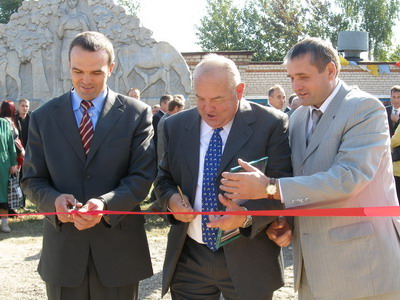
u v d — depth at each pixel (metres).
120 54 13.55
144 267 3.17
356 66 17.28
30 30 13.77
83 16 13.55
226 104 2.85
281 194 2.58
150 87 13.65
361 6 40.81
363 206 2.74
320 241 2.78
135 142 3.13
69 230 3.01
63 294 3.04
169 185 3.23
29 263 6.20
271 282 3.05
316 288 2.77
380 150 2.66
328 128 2.81
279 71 17.45
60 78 13.75
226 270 3.03
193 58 15.47
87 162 3.02
